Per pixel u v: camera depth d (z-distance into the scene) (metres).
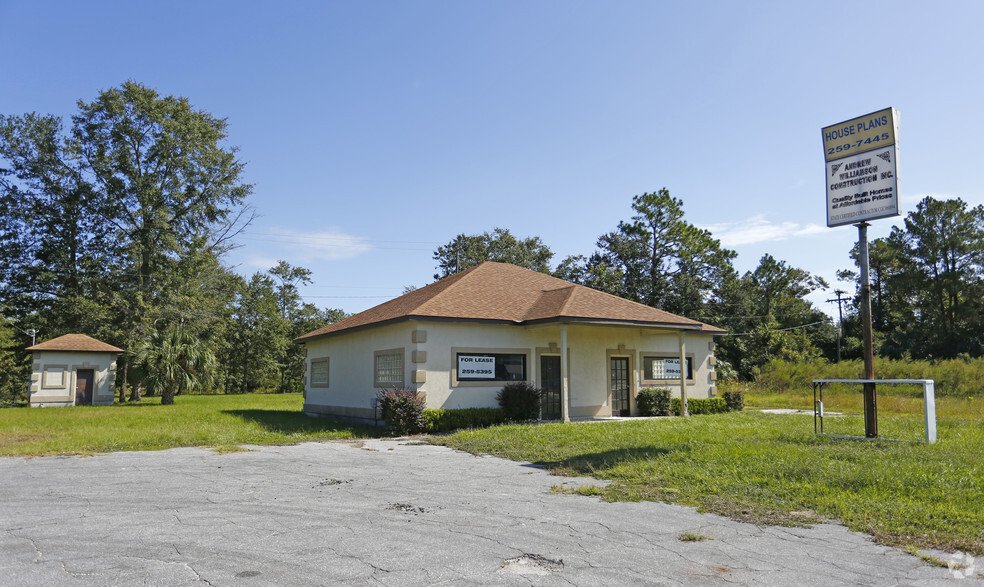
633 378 22.33
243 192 42.84
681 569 5.14
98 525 6.48
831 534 6.21
